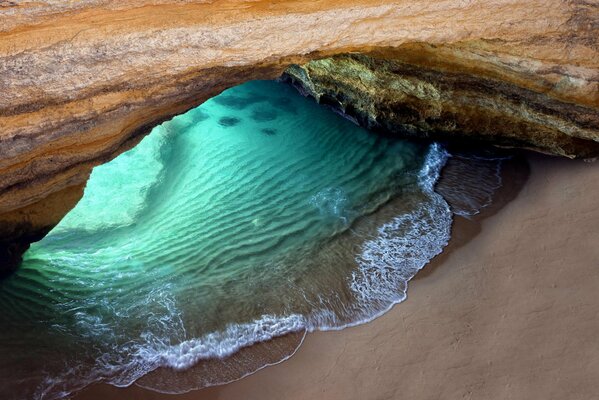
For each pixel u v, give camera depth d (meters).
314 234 8.07
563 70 7.35
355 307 7.00
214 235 8.05
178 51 5.35
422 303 6.96
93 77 5.13
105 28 5.02
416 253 7.70
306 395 6.01
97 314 6.86
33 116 5.12
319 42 5.95
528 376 5.96
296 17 5.65
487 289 6.99
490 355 6.21
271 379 6.21
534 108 8.27
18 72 4.75
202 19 5.35
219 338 6.64
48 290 7.10
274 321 6.82
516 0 6.45
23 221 6.46
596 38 6.95
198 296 7.12
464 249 7.66
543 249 7.39
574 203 7.98
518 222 7.91
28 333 6.58
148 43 5.16
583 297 6.67
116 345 6.52
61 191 6.47
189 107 6.71
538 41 7.00
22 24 4.82
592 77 7.31
